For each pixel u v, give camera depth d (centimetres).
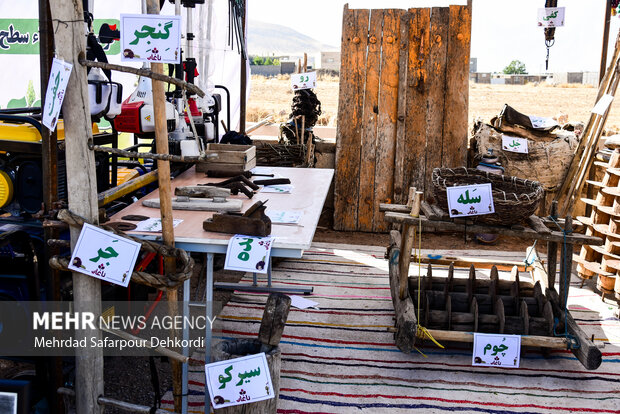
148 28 212
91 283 238
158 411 243
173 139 394
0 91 515
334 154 663
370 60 626
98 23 537
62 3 209
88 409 247
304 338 378
